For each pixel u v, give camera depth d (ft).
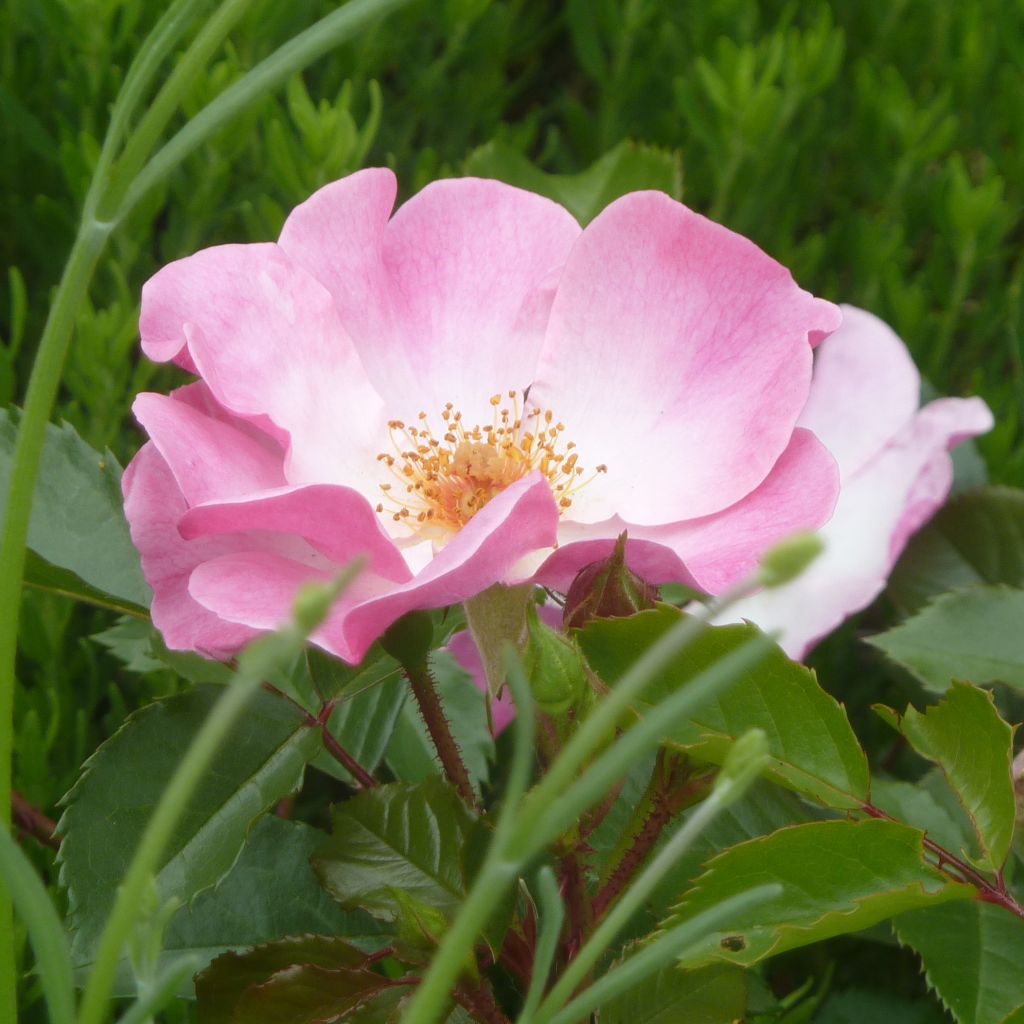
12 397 1.65
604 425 1.42
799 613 1.58
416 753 1.56
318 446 1.41
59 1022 1.13
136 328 1.62
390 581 1.34
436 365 1.45
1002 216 1.74
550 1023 1.13
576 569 1.34
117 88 1.73
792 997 1.48
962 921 1.41
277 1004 1.32
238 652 1.36
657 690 1.31
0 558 1.22
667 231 1.40
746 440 1.38
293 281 1.39
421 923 1.30
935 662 1.49
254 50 1.76
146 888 1.13
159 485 1.34
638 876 1.34
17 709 1.57
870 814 1.32
